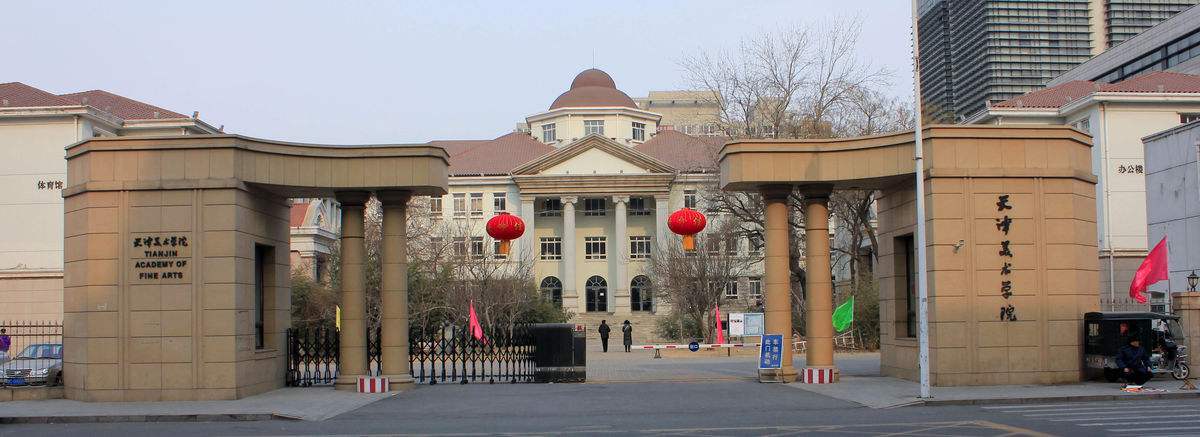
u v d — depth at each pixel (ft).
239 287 74.84
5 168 182.39
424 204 240.53
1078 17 440.04
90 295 74.33
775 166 81.92
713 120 202.08
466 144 351.46
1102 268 177.99
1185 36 231.91
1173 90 181.68
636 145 320.91
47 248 181.16
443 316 192.65
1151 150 134.00
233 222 74.38
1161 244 91.04
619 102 333.01
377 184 80.02
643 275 299.58
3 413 66.28
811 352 84.69
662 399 72.23
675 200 298.15
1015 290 77.77
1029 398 68.08
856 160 80.79
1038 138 78.79
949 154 77.71
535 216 310.45
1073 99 192.85
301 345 89.92
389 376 81.66
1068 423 55.52
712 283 209.67
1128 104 180.04
